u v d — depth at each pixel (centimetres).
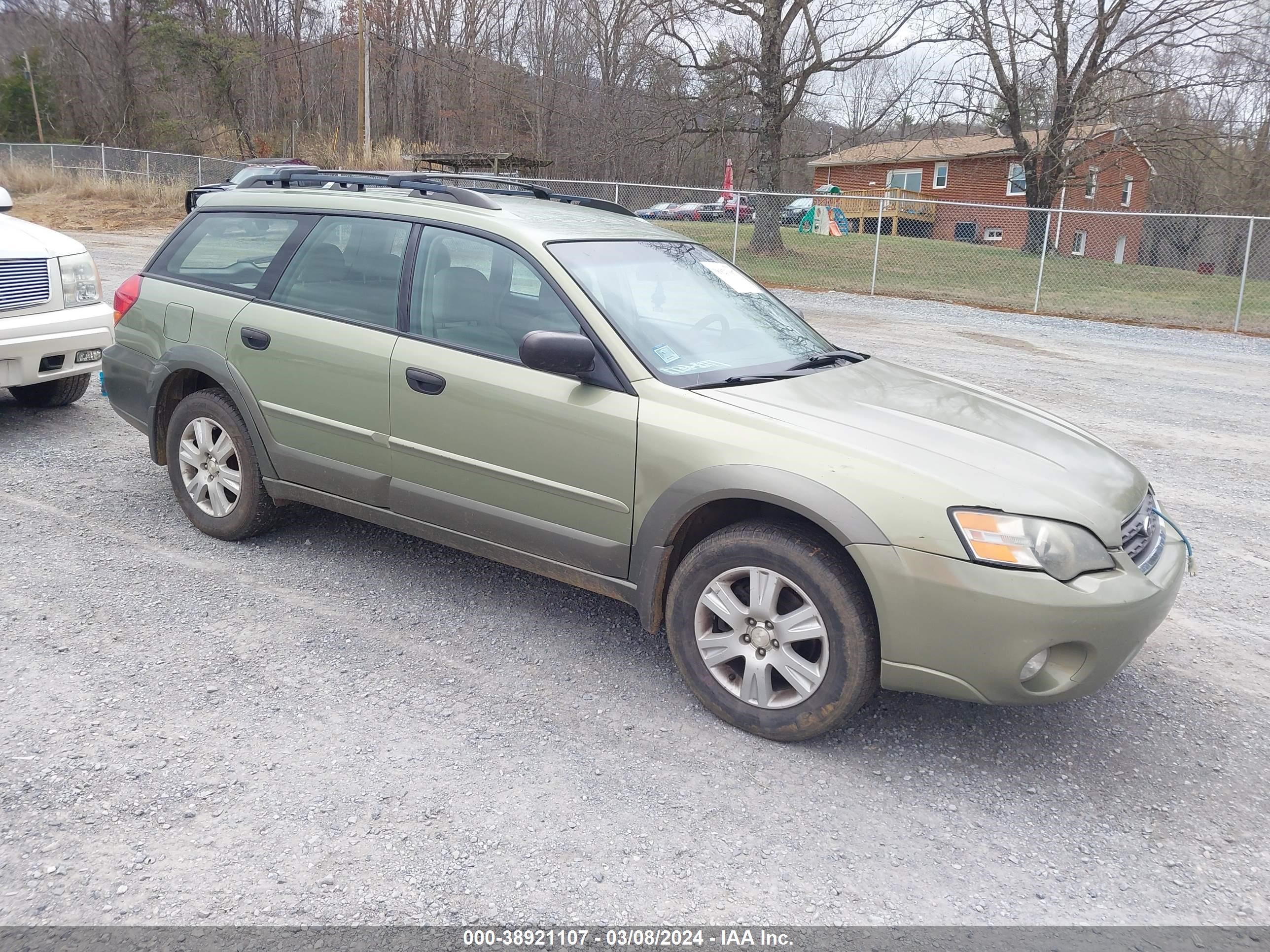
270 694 345
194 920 236
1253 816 303
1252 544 559
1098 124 2877
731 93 2552
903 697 369
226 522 473
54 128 5619
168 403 490
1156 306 1859
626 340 359
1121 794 312
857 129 2745
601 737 329
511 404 367
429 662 375
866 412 348
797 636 321
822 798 301
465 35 5638
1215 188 3372
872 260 2394
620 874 261
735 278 457
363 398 407
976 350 1274
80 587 422
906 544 297
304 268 440
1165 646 424
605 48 3778
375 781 297
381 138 4903
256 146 4966
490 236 391
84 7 5503
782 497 312
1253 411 948
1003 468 316
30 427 674
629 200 2516
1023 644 291
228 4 5591
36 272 614
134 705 332
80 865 253
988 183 4341
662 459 337
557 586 454
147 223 2781
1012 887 264
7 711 323
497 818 282
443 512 396
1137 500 336
